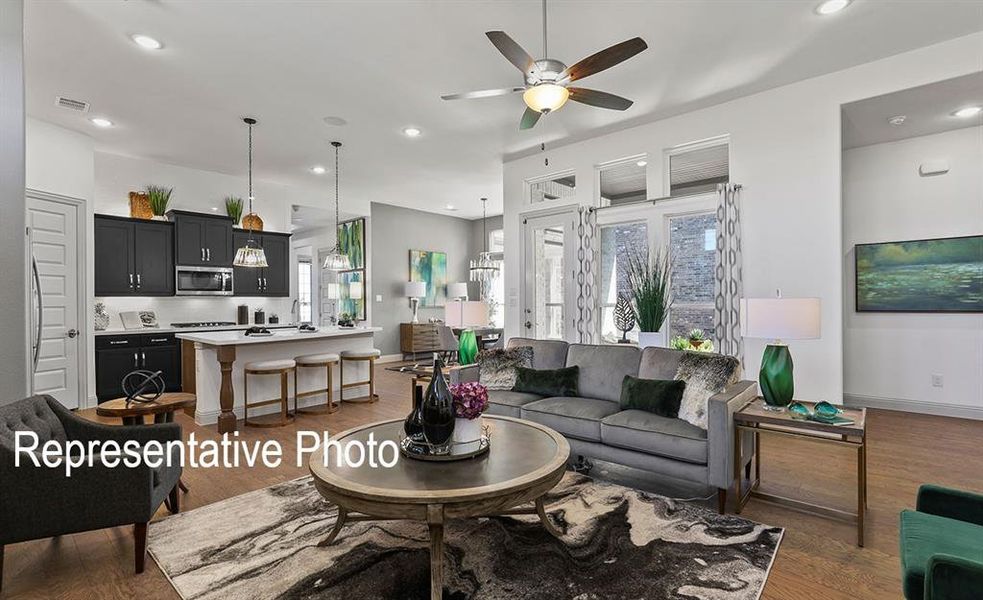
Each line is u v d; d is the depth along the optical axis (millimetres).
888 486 2928
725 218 4477
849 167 5113
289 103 4395
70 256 5035
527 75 2797
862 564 2090
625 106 3154
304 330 5562
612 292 5492
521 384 3750
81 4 2889
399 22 3150
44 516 1970
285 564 2111
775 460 3422
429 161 6305
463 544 2258
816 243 4102
